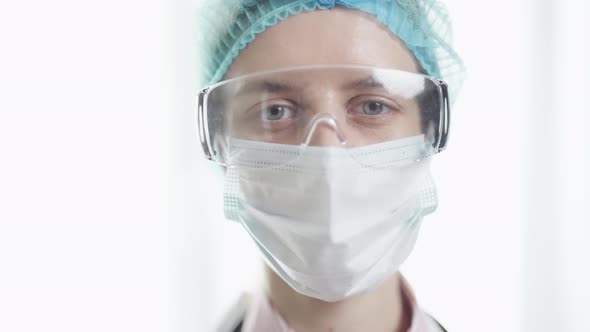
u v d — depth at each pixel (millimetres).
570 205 1771
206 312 1780
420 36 887
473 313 1806
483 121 1765
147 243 1769
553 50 1742
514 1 1738
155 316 1766
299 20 804
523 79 1748
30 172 1687
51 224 1704
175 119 1767
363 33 811
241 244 1799
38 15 1679
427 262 1818
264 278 947
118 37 1730
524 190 1773
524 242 1782
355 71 781
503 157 1772
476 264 1804
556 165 1758
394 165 855
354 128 843
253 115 852
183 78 1764
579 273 1774
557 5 1739
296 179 834
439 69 1004
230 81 845
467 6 1736
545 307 1780
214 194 1794
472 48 1740
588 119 1751
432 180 946
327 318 871
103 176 1738
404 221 915
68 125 1710
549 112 1751
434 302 1817
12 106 1665
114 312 1745
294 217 852
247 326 949
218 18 939
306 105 807
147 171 1764
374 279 875
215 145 904
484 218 1793
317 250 838
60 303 1708
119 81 1735
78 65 1709
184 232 1784
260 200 882
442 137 911
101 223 1740
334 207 824
